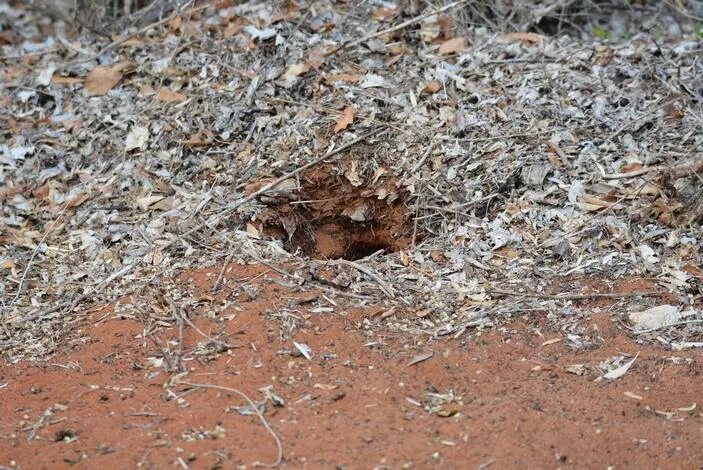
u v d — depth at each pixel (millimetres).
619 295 8297
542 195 9430
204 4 12180
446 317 8141
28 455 6625
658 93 10516
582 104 10328
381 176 9977
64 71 11539
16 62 11938
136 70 11289
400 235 9945
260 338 7777
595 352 7652
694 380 7277
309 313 8078
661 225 9117
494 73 10805
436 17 11531
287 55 11062
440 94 10484
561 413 6875
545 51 11227
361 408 6922
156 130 10461
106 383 7438
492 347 7715
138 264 8930
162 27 11961
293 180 9859
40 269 9117
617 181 9492
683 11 12227
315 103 10523
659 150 9766
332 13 11648
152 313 8273
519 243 9016
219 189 9789
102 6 12992
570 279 8562
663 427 6746
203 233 9227
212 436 6684
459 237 9203
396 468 6266
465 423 6738
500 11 12375
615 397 7078
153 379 7426
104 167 10258
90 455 6578
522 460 6344
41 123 10891
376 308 8195
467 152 9914
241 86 10805
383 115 10328
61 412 7121
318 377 7312
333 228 10188
